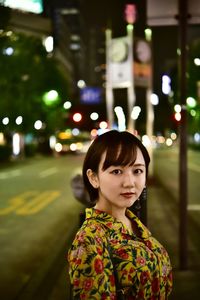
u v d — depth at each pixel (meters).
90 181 2.11
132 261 1.94
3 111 36.81
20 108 38.53
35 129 52.31
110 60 22.61
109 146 2.02
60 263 8.27
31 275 7.59
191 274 6.93
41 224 12.58
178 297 5.93
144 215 3.19
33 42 36.00
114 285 1.89
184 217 7.09
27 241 10.38
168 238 10.09
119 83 22.67
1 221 13.13
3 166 39.56
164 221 12.45
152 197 17.89
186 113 6.93
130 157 2.00
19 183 24.72
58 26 112.81
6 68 34.16
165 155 63.31
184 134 6.96
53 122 56.19
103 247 1.92
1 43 18.56
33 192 20.33
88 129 82.44
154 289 2.00
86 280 1.85
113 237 1.97
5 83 35.16
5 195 19.33
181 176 7.05
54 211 14.88
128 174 2.02
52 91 45.00
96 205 2.14
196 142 83.44
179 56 6.93
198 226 11.23
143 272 1.95
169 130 90.44
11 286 6.96
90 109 80.94
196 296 5.96
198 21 6.87
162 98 83.00
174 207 15.12
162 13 6.93
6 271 7.84
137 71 22.44
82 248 1.88
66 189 21.38
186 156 7.00
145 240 2.10
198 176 28.48
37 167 38.47
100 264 1.87
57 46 108.62
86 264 1.86
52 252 8.98
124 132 2.09
